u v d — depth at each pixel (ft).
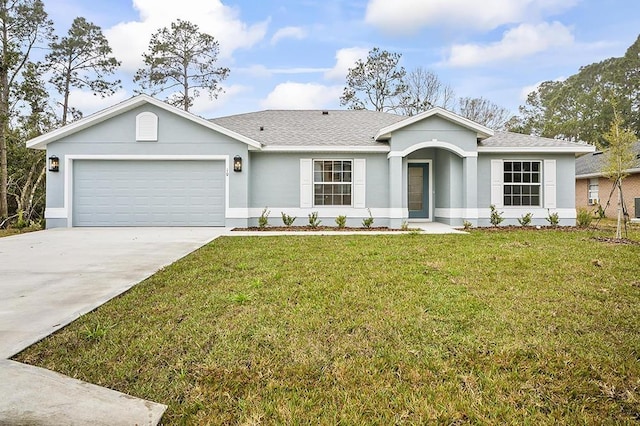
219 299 13.46
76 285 15.61
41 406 6.85
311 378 8.19
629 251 23.67
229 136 40.91
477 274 17.34
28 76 63.72
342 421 6.73
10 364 8.54
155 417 6.70
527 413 6.97
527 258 21.21
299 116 56.24
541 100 150.61
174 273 17.56
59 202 40.47
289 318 11.58
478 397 7.47
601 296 13.80
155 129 40.78
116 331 10.53
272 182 43.29
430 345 9.72
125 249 25.30
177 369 8.50
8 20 63.16
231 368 8.53
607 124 116.78
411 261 20.56
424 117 40.96
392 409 7.11
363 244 27.27
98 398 7.25
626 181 61.05
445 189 44.37
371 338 10.17
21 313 11.99
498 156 43.68
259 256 22.18
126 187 41.29
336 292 14.38
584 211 43.88
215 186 41.63
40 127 72.18
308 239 30.55
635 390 7.64
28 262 20.63
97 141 40.57
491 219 41.93
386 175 43.39
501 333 10.44
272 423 6.68
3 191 59.82
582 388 7.72
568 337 10.15
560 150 42.47
